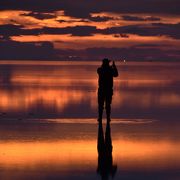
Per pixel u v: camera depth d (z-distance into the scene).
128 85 97.38
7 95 71.69
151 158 28.34
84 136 35.72
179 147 31.48
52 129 39.06
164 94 74.75
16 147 31.36
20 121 44.12
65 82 107.06
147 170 25.59
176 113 50.53
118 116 47.84
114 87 90.88
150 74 165.38
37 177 24.03
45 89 84.38
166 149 30.88
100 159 28.08
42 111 51.88
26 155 28.92
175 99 66.56
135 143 32.94
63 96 70.50
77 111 51.91
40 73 169.25
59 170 25.47
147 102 62.34
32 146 31.72
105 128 39.69
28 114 49.22
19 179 23.58
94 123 42.66
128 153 29.78
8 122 43.44
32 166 26.23
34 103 60.34
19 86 92.25
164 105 58.59
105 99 38.81
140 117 47.16
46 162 27.25
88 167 26.23
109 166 26.47
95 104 59.34
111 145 32.09
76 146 31.86
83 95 72.31
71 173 24.94
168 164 26.88
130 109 54.16
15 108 54.62
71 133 37.03
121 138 34.97
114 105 58.47
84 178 24.06
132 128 39.81
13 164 26.64
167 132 37.72
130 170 25.61
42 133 37.00
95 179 23.92
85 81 111.81
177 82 109.44
